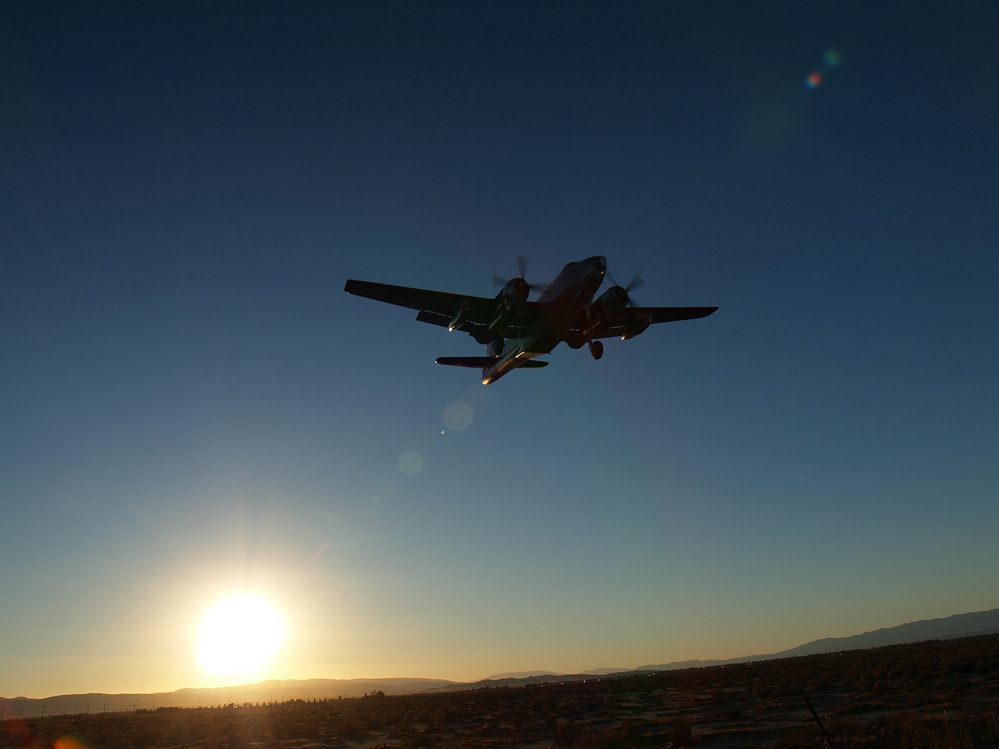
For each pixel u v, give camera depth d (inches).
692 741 984.3
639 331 1015.0
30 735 1679.4
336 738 1428.4
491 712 2016.5
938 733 729.0
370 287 1026.1
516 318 1010.7
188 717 2310.5
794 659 5305.1
